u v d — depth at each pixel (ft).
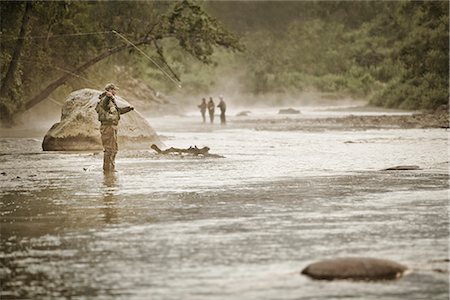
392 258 83.82
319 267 77.30
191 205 121.80
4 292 72.08
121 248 90.53
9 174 171.83
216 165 186.91
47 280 76.28
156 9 547.08
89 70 464.24
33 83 440.45
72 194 136.87
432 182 148.56
